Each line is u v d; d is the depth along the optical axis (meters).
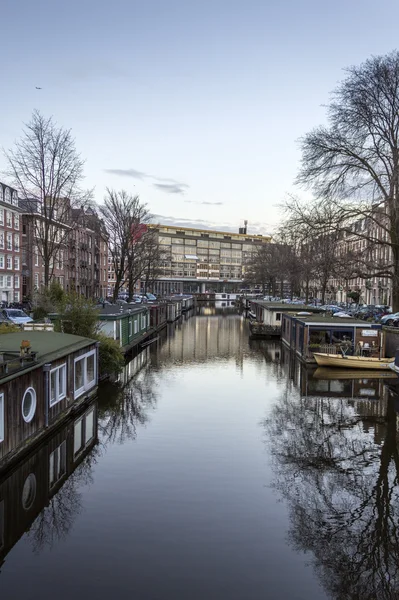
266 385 26.55
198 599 8.73
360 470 14.83
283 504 12.46
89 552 10.16
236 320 76.12
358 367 30.67
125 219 58.88
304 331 33.03
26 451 14.62
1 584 9.08
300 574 9.59
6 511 12.00
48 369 15.92
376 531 11.27
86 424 18.83
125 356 34.84
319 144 32.78
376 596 9.06
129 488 13.22
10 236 56.28
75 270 73.06
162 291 162.38
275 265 84.56
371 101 31.33
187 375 29.03
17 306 47.69
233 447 16.52
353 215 32.09
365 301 81.94
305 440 17.47
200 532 10.96
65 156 36.97
